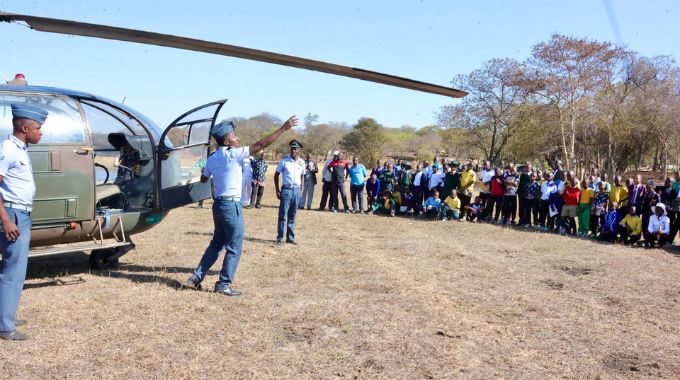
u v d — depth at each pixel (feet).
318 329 15.62
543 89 110.32
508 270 25.16
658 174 116.67
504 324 16.80
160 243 29.04
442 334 15.53
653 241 35.22
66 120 19.07
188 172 22.56
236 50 12.02
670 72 107.34
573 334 16.10
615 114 110.93
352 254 27.63
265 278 21.77
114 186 22.54
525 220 43.45
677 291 22.24
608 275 25.02
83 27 11.85
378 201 49.16
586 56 104.73
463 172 46.11
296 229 36.78
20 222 13.92
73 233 19.72
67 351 13.35
